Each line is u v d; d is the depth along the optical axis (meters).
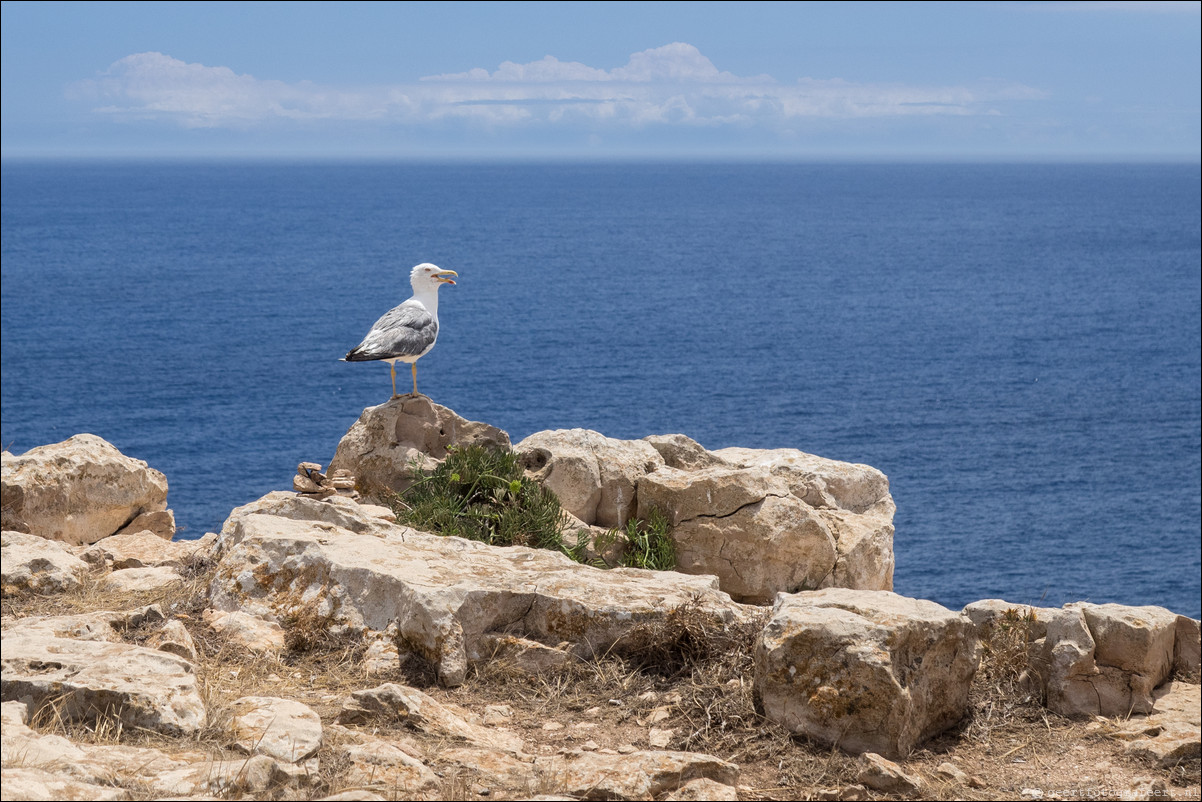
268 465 82.69
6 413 98.12
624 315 166.50
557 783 6.66
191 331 144.88
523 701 8.32
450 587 8.75
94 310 160.88
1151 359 142.62
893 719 7.35
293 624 9.16
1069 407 116.62
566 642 8.77
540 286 197.88
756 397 116.00
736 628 8.65
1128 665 8.21
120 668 7.50
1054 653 8.29
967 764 7.52
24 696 7.14
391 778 6.52
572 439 13.53
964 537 75.88
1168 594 65.69
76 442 12.29
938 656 7.85
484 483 12.52
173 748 6.79
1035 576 68.25
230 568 9.66
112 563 11.19
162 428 94.12
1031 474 92.19
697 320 163.88
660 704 8.16
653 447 14.00
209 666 8.46
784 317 169.12
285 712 7.27
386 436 13.16
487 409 105.31
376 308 169.50
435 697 8.26
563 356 132.75
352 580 9.16
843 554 12.45
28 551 10.27
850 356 140.00
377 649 8.70
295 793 6.21
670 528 12.49
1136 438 105.19
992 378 130.25
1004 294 198.12
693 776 6.87
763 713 7.82
